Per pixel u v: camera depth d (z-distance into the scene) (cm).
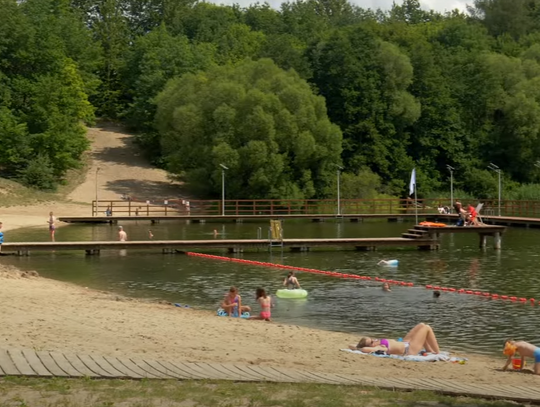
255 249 4981
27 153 9138
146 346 1811
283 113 8631
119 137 11450
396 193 9944
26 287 2994
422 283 3575
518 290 3372
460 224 5247
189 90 9269
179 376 1438
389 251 4953
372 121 10119
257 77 9300
